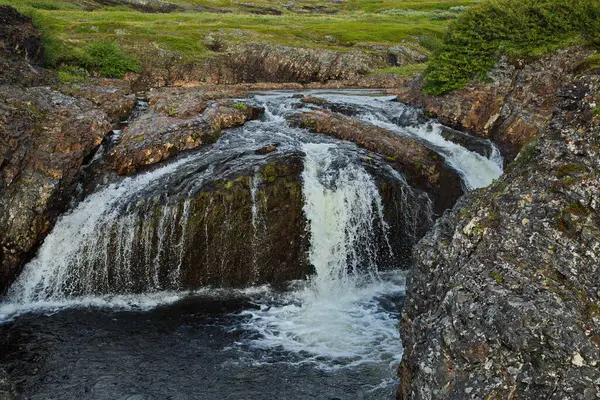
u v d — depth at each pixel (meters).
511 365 6.79
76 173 16.05
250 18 58.22
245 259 15.36
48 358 11.62
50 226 15.04
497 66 20.42
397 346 12.37
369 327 13.33
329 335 12.88
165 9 72.19
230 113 20.11
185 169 16.33
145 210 14.87
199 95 23.25
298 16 68.38
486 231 8.33
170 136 17.45
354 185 16.11
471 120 20.42
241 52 36.22
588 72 9.24
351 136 19.16
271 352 12.05
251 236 15.31
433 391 7.42
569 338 6.61
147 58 32.38
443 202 17.36
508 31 20.50
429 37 50.88
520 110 19.09
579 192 7.86
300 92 30.31
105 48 30.41
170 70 32.47
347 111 22.95
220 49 36.78
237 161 16.56
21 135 15.64
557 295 7.04
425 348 7.96
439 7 84.81
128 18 48.50
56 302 14.56
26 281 14.63
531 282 7.31
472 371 7.07
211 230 15.03
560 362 6.54
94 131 17.39
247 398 10.41
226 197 15.10
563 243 7.55
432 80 22.11
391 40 48.25
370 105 23.70
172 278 15.02
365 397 10.41
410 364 8.75
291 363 11.61
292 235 15.65
